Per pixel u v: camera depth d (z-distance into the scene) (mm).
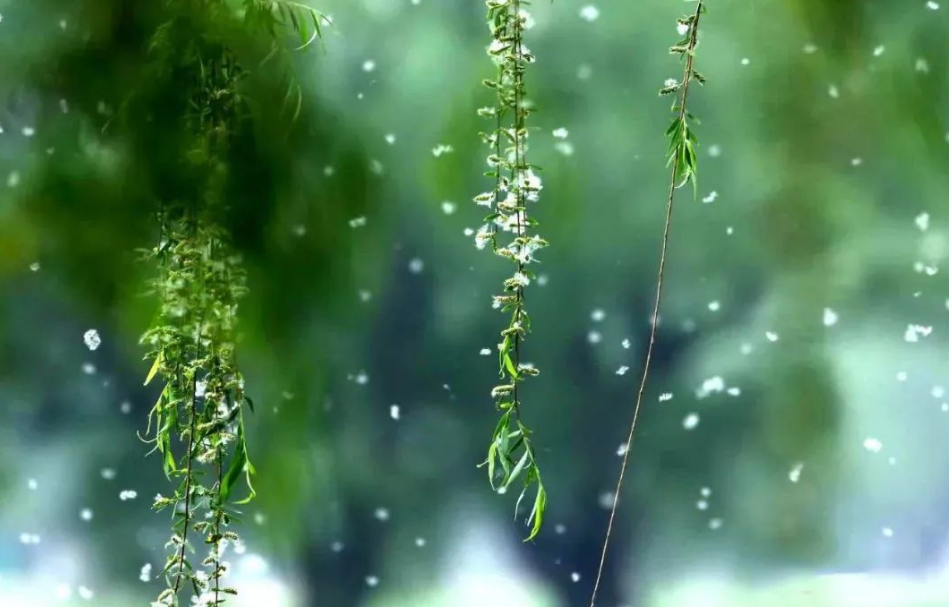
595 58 11062
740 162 10812
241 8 5863
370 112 10172
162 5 5824
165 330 5789
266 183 5855
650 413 12836
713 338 12445
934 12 6730
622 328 12500
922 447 12375
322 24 8477
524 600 13477
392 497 13008
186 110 5816
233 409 5773
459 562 13477
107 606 11812
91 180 5840
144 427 11500
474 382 12789
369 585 12945
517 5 5758
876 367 11922
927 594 12617
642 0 10938
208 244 5812
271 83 5875
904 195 10312
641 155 11297
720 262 11844
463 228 11570
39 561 11766
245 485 7312
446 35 10562
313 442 11227
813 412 12172
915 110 6961
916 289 11328
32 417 11070
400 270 11789
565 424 13008
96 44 5828
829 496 12852
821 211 10805
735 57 9727
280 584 12273
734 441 12742
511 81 5762
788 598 12969
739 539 13258
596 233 11680
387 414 12734
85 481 11766
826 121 8531
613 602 13555
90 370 10539
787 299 11805
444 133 6758
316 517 12156
